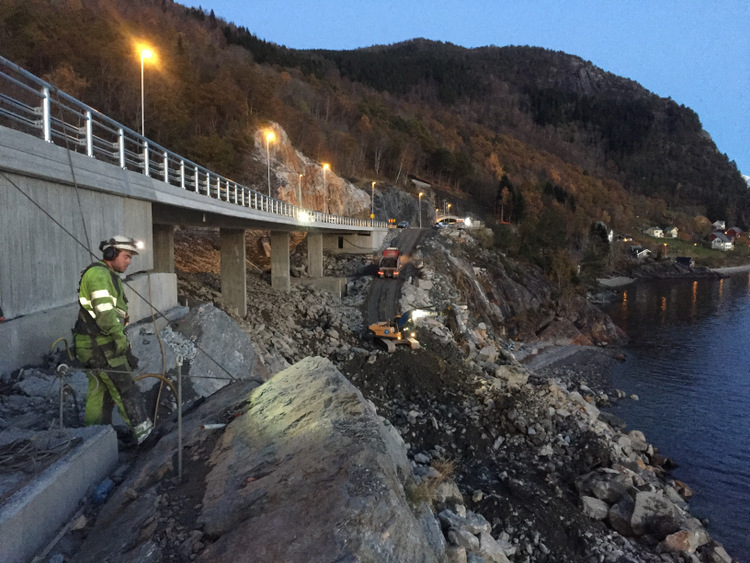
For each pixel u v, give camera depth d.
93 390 5.22
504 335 48.09
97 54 53.28
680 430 26.78
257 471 3.43
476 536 5.82
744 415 29.16
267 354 15.31
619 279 112.06
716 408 30.45
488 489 14.91
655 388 34.72
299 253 56.53
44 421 5.55
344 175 99.12
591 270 80.94
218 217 23.84
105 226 10.35
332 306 35.88
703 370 39.53
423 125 158.38
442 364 23.77
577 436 18.80
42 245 7.87
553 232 78.12
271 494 3.07
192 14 141.00
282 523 2.75
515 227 110.75
